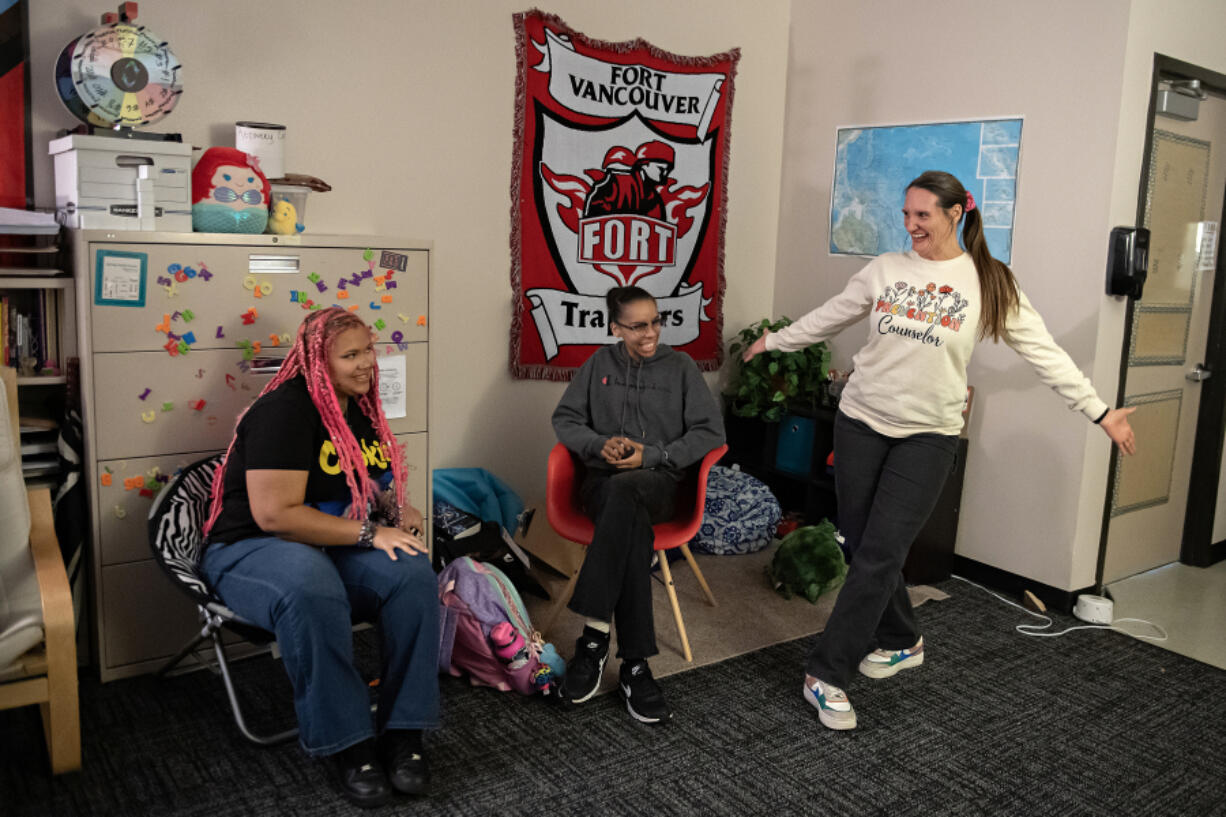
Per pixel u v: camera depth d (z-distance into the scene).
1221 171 3.70
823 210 4.17
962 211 2.47
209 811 2.06
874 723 2.55
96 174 2.45
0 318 2.53
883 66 3.86
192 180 2.62
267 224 2.78
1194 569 3.94
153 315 2.53
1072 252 3.28
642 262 3.97
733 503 3.89
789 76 4.30
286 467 2.15
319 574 2.10
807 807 2.16
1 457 2.18
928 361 2.46
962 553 3.71
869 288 2.61
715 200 4.14
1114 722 2.60
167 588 2.68
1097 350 3.24
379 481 2.46
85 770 2.20
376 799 2.08
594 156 3.77
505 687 2.63
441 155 3.40
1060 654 3.03
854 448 2.62
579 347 3.87
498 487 3.58
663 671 2.81
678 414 2.97
